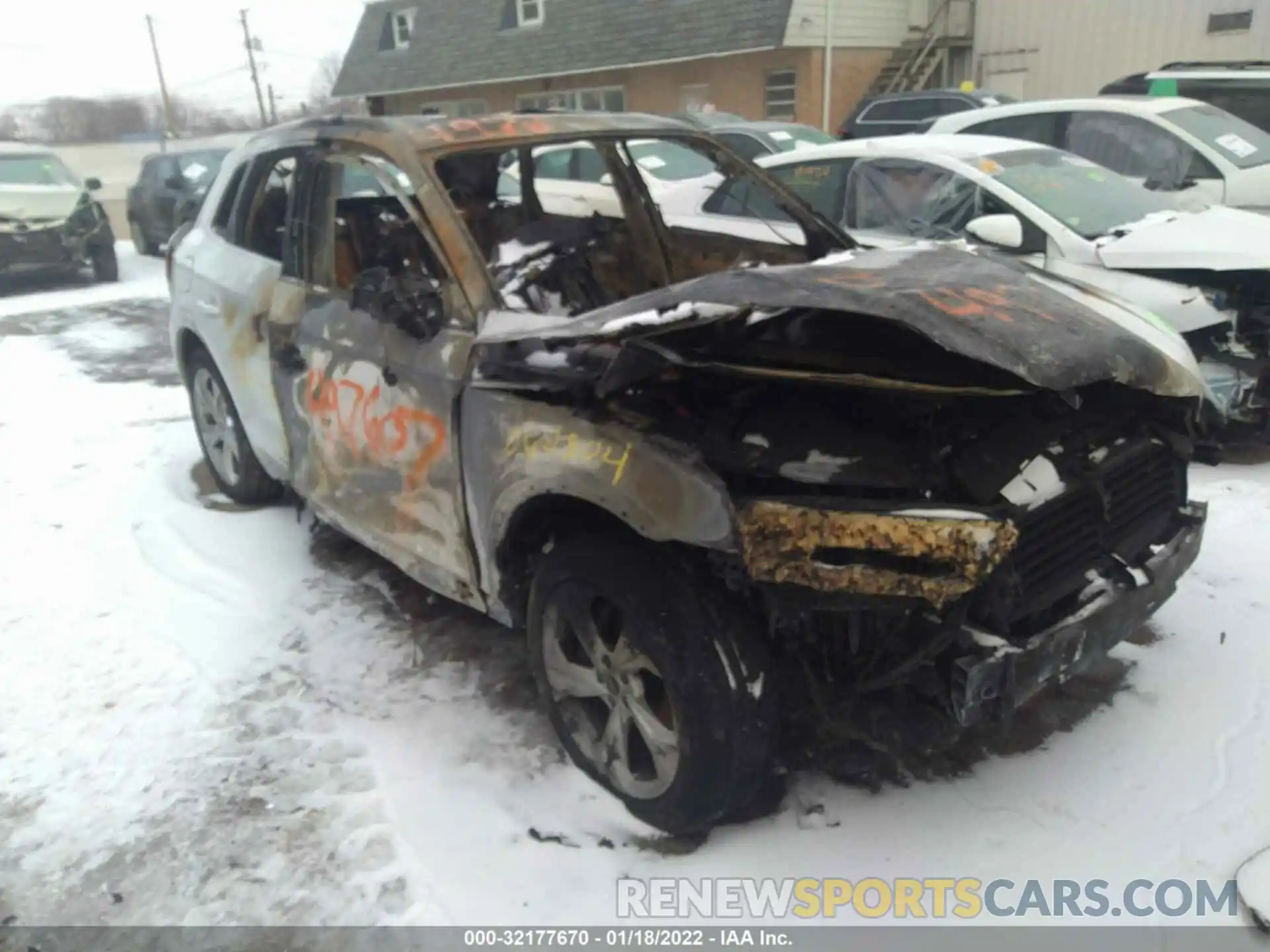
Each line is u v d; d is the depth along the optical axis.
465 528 3.15
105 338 9.76
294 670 3.62
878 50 19.41
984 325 2.46
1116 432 2.82
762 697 2.52
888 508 2.32
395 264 3.56
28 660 3.75
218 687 3.53
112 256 13.55
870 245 5.44
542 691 3.03
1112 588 2.66
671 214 4.63
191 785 3.04
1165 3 16.00
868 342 2.78
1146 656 3.46
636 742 2.89
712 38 19.42
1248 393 5.09
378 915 2.55
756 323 2.79
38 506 5.24
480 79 24.02
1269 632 3.57
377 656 3.69
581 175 4.53
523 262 3.71
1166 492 2.96
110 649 3.81
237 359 4.32
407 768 3.07
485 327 3.03
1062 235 5.48
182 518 4.93
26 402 7.34
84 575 4.41
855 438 2.49
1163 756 2.96
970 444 2.49
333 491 3.82
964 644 2.41
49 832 2.88
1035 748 3.03
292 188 3.92
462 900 2.58
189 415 6.84
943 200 6.06
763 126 11.33
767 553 2.34
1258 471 5.19
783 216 4.25
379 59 27.34
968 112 8.55
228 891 2.64
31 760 3.19
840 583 2.32
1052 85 17.75
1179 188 7.37
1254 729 3.06
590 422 2.66
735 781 2.54
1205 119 7.79
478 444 2.98
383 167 3.42
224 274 4.45
